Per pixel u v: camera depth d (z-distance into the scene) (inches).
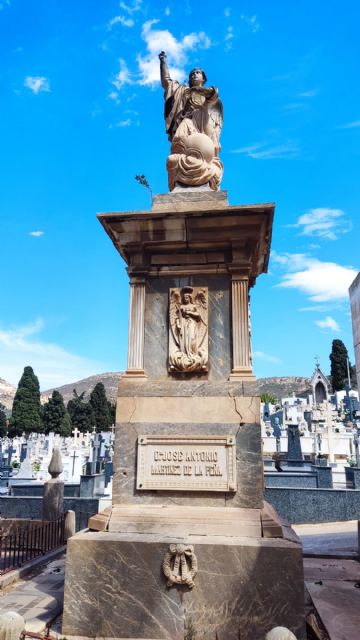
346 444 1034.7
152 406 225.8
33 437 1653.5
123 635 184.7
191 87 291.1
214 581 185.5
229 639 179.5
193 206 255.4
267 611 180.1
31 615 201.2
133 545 192.7
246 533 198.1
